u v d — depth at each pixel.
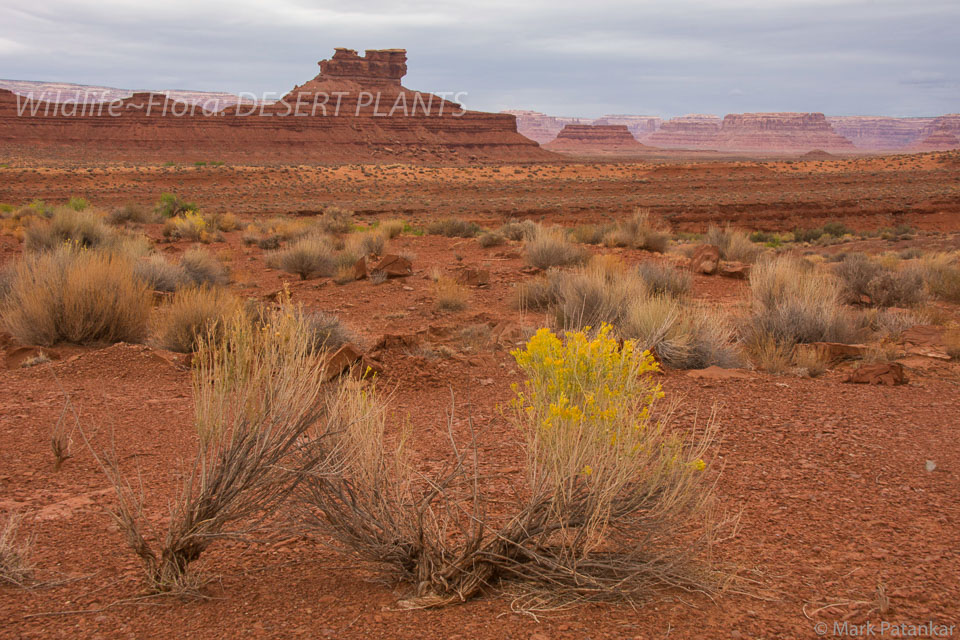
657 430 3.60
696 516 4.05
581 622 3.07
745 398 7.98
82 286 11.14
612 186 106.25
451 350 10.44
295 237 28.41
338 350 8.31
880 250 43.22
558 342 3.51
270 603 3.31
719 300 16.12
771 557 3.90
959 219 76.81
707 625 3.08
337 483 3.62
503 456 5.69
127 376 9.09
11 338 11.06
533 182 114.62
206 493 3.51
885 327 12.91
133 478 5.39
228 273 19.58
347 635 2.97
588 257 21.17
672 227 75.12
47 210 37.28
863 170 133.50
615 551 3.55
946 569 3.74
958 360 10.48
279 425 3.66
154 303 13.94
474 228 35.06
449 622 3.06
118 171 106.31
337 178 120.94
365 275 18.70
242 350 3.64
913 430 6.68
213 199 85.88
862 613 3.21
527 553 3.32
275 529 3.69
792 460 5.77
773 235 64.81
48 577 3.65
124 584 3.55
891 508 4.72
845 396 8.14
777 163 146.38
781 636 3.00
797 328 11.59
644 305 11.10
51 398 7.85
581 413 3.24
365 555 3.59
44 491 5.11
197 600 3.36
